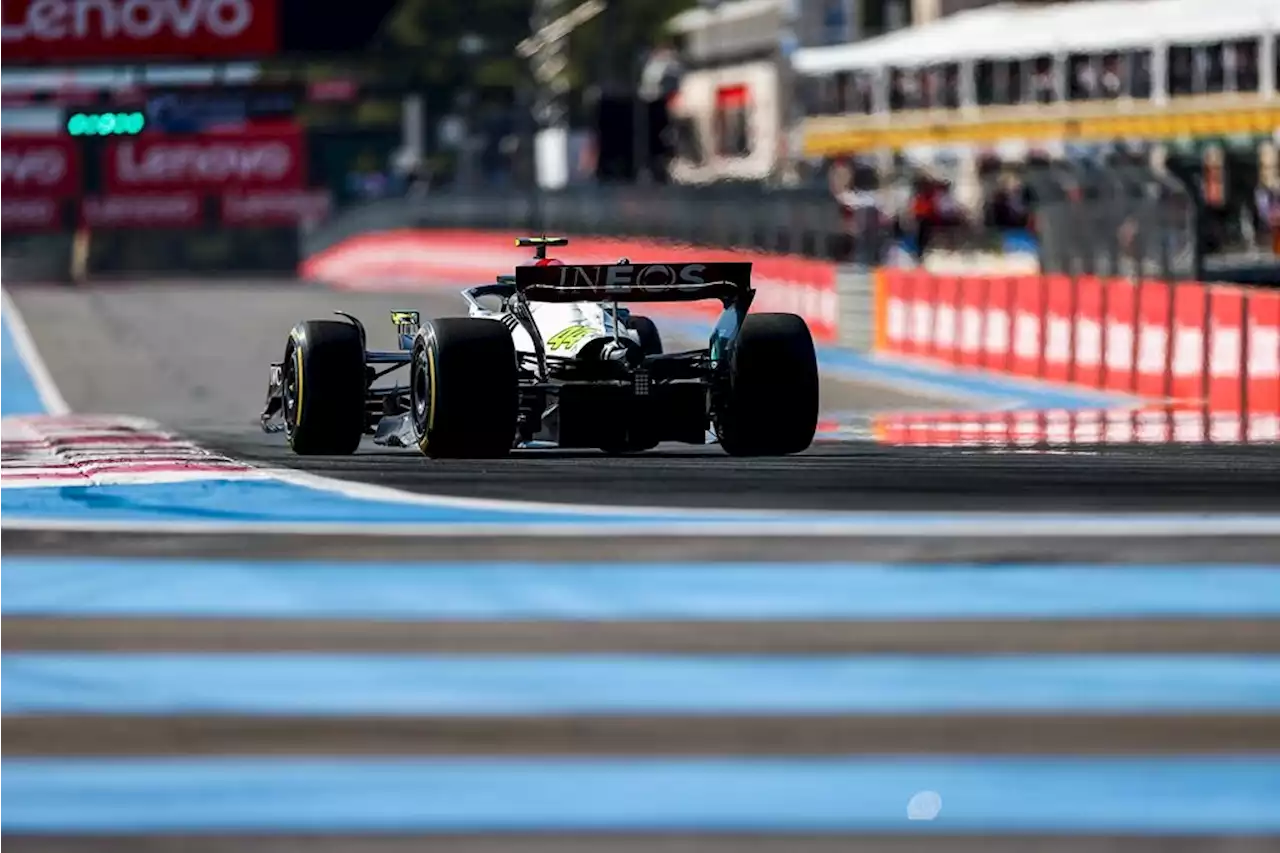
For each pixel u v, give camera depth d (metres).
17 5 192.00
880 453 47.81
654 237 157.75
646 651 24.98
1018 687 23.25
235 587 28.94
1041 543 31.70
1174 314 75.75
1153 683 23.39
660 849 17.67
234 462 44.75
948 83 173.62
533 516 34.66
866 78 184.50
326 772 20.16
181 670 24.30
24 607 27.92
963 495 37.34
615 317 43.75
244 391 91.00
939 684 23.38
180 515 35.38
